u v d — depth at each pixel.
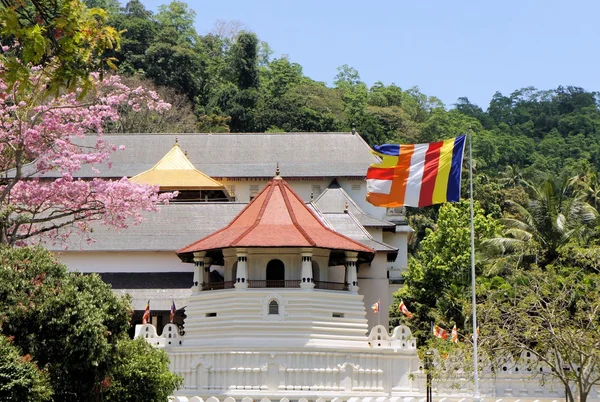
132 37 187.25
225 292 74.00
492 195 143.00
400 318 87.31
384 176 50.84
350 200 107.38
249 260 75.00
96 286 51.09
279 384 70.88
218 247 74.75
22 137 64.06
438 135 192.38
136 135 125.75
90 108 69.12
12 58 23.92
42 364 47.47
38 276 48.91
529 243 81.25
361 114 187.25
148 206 70.19
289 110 180.12
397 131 191.25
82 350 47.53
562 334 57.81
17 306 47.00
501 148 195.12
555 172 191.75
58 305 47.53
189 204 93.44
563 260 78.12
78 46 24.69
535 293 62.78
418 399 69.25
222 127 173.75
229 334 72.56
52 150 67.81
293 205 79.88
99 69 25.33
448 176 50.44
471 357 62.31
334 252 77.06
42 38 23.36
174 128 164.75
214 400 65.19
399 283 99.25
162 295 84.19
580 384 57.47
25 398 43.53
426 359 66.44
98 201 68.56
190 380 72.62
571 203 86.25
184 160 107.31
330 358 71.88
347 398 70.56
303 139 125.31
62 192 67.50
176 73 182.25
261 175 118.19
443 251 86.31
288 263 75.06
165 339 74.75
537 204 84.88
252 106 184.00
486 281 78.06
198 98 185.88
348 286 76.38
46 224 87.00
